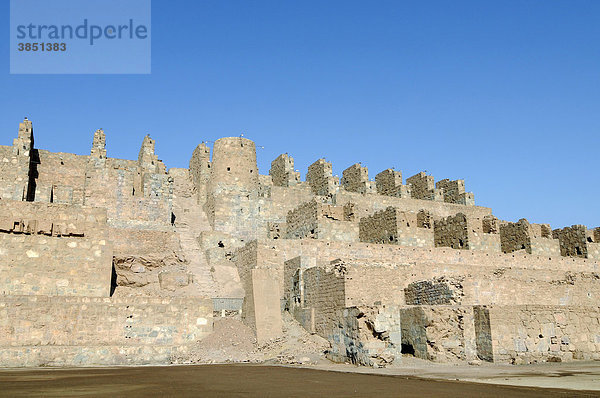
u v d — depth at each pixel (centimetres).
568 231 7138
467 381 2442
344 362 3556
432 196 8356
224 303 4306
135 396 1769
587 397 1866
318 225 5834
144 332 3753
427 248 5625
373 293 4194
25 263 3838
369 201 7612
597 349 4000
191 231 6100
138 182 6275
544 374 2822
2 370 2981
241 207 6438
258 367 3144
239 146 6856
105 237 4081
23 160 5569
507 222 7488
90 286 3953
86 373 2716
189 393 1866
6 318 3459
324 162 7850
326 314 4103
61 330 3559
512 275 5041
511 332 3734
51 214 4072
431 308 3712
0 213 3947
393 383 2311
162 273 4534
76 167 6488
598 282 5144
